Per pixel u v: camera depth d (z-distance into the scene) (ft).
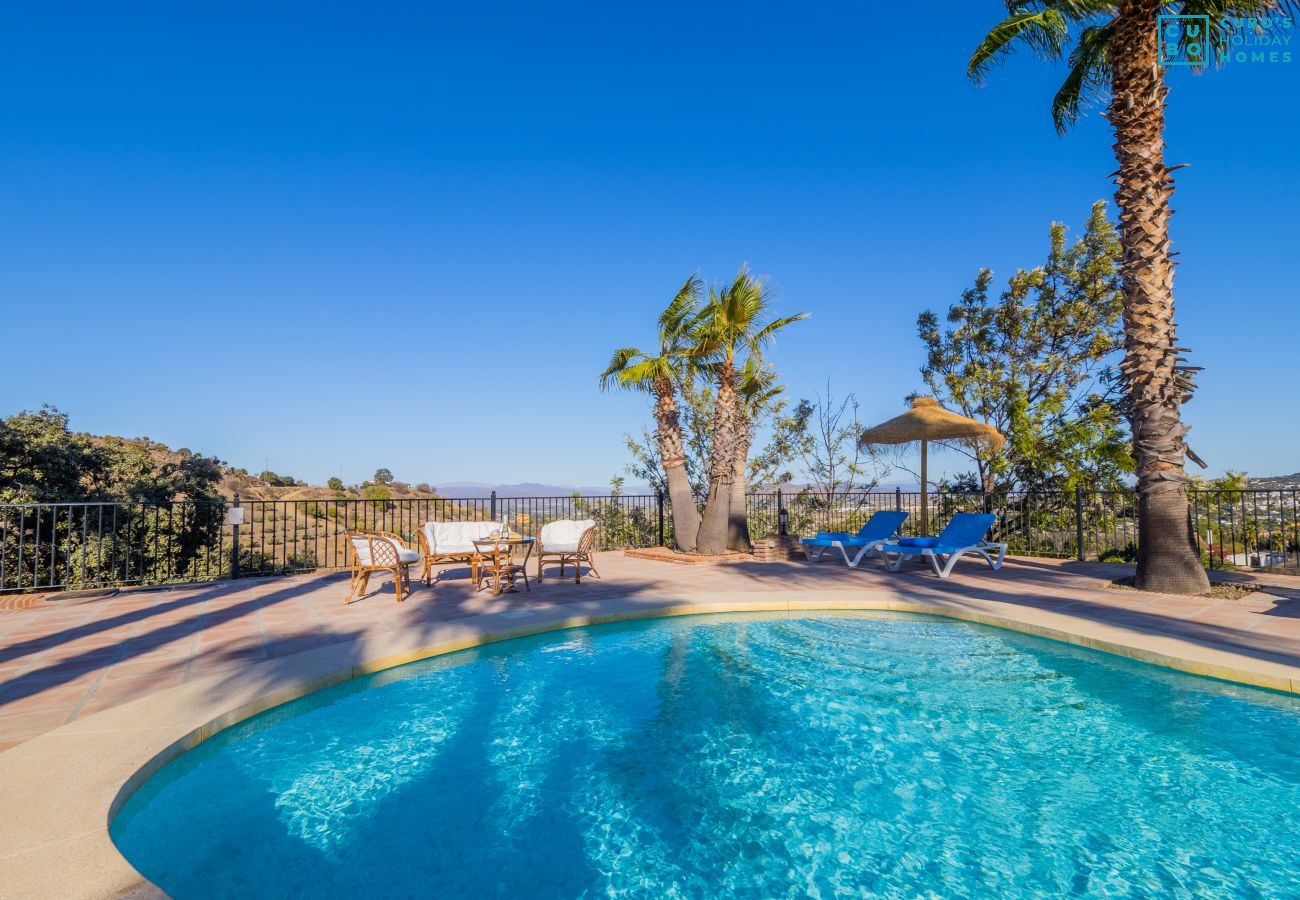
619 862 8.95
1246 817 9.94
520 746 12.80
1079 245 46.03
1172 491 24.58
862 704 14.85
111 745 10.87
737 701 15.12
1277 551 37.40
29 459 37.42
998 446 37.68
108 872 7.12
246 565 42.86
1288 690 13.98
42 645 18.29
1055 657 17.93
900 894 8.21
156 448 55.52
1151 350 24.76
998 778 11.33
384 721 13.94
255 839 9.43
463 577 32.37
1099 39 26.99
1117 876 8.54
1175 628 18.69
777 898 8.14
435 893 8.21
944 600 23.99
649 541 49.55
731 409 40.50
